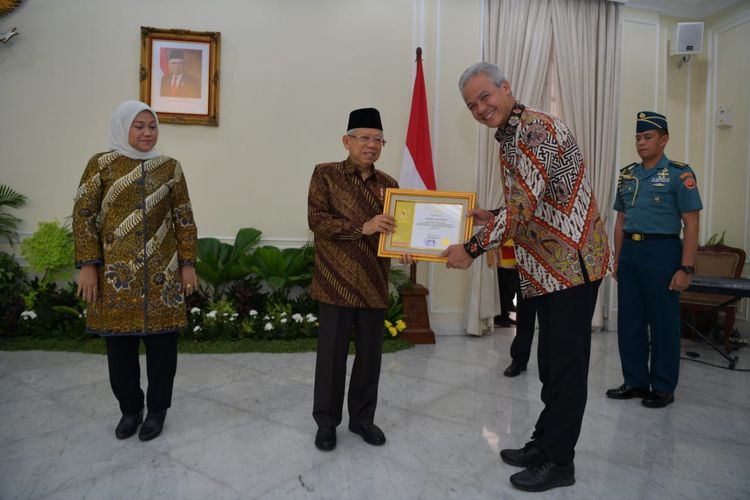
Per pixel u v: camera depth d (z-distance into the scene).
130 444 1.98
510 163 1.63
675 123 4.70
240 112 4.04
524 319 2.98
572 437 1.64
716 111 4.53
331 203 1.96
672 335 2.56
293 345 3.48
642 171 2.72
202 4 3.96
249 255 3.89
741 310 4.14
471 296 4.11
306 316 3.71
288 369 3.02
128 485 1.67
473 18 4.20
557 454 1.65
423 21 4.15
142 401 2.11
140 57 3.89
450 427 2.21
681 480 1.77
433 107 4.17
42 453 1.89
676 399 2.67
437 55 4.16
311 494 1.63
